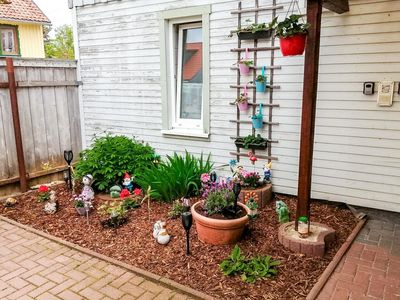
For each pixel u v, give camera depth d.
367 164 3.91
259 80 4.27
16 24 12.16
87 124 6.31
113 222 3.76
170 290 2.65
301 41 3.00
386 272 2.74
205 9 4.66
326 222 3.67
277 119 4.39
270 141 4.48
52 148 5.78
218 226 3.11
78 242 3.45
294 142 4.33
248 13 4.36
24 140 5.33
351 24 3.74
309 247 2.97
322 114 4.05
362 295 2.46
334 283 2.60
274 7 4.16
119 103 5.86
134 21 5.39
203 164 5.00
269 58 4.29
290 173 4.43
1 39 11.88
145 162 5.07
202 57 4.89
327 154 4.12
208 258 3.01
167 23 5.12
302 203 3.17
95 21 5.82
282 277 2.69
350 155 3.99
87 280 2.81
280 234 3.19
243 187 4.22
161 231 3.30
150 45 5.31
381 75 3.68
